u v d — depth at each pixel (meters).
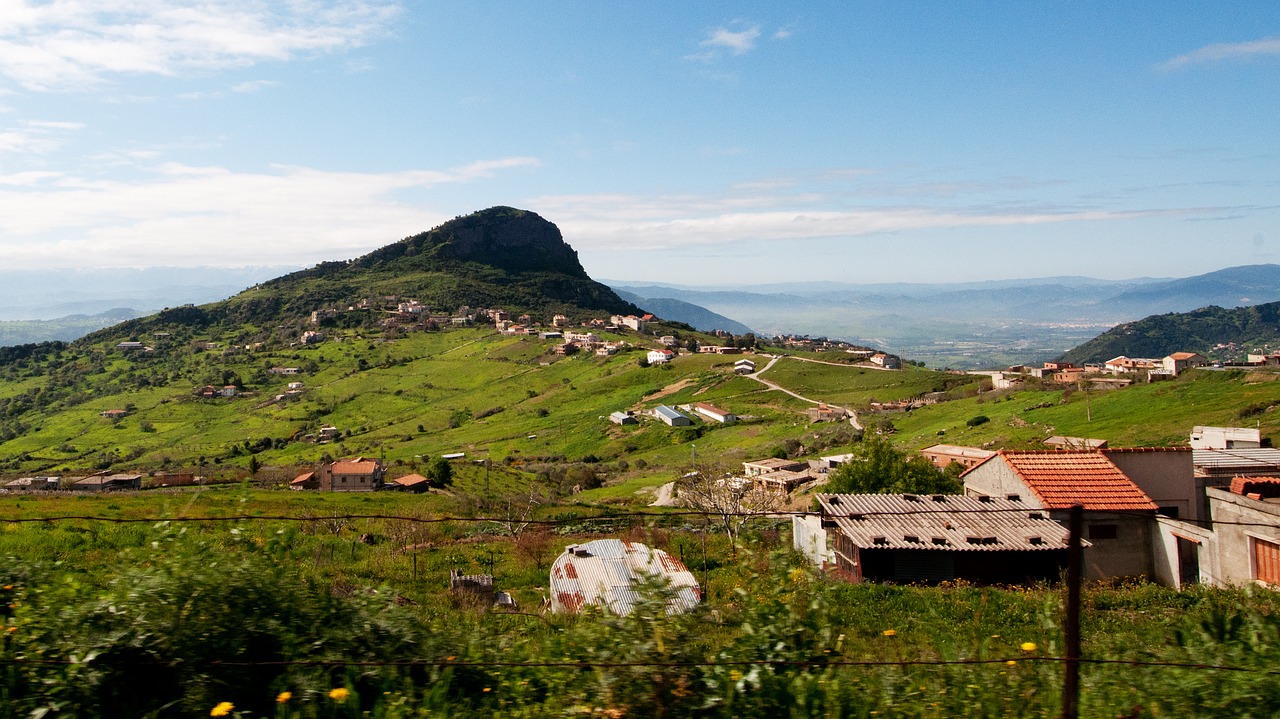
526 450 145.12
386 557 27.12
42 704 5.77
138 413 197.75
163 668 6.24
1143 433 75.75
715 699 5.87
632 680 5.99
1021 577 23.62
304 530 30.81
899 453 37.44
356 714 6.03
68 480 109.19
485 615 11.86
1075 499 24.47
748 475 84.31
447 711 6.15
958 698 6.57
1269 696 6.21
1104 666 6.98
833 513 26.03
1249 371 99.50
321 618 7.12
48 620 6.45
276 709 5.95
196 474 116.00
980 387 143.88
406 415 189.50
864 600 16.78
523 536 30.92
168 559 7.07
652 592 6.77
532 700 6.47
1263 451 35.38
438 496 59.34
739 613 7.14
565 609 16.23
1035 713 6.31
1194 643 8.05
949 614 15.43
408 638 7.15
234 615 6.72
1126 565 23.53
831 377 177.00
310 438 173.62
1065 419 93.81
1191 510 27.11
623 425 150.62
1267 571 18.84
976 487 29.34
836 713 6.11
